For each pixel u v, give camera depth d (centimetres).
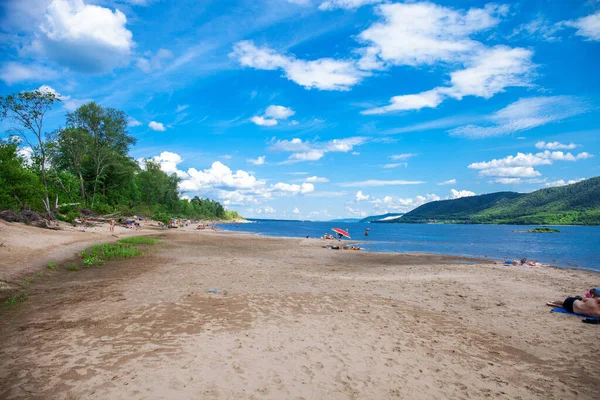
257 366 552
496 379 560
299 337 703
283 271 1689
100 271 1482
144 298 980
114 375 494
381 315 909
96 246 2170
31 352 577
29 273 1287
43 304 906
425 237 6425
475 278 1591
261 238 4688
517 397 504
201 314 838
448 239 5762
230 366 545
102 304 907
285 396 462
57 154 4991
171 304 917
